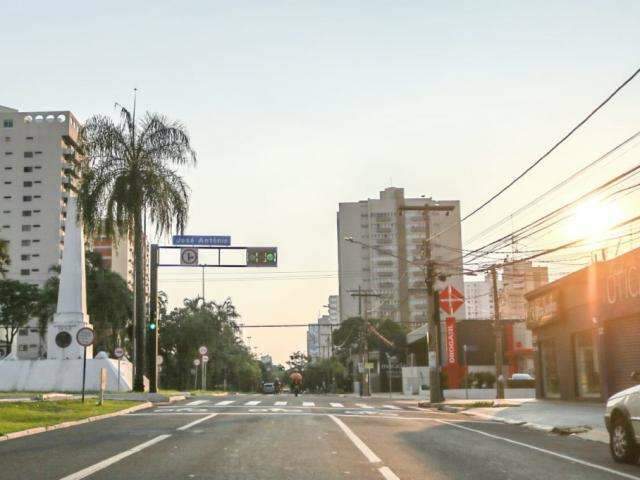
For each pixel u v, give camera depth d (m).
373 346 102.50
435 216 130.00
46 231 126.62
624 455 12.19
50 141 128.62
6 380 44.16
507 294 79.06
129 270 147.12
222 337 99.38
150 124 39.09
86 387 43.91
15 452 13.16
